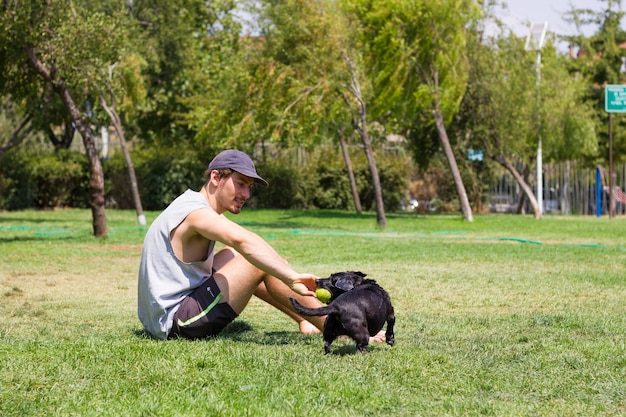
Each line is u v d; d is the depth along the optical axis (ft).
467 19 89.45
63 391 15.71
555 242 62.90
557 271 40.91
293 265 43.75
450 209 135.54
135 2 107.65
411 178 138.10
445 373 17.65
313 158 127.54
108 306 28.84
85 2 82.64
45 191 119.96
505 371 17.98
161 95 108.88
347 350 19.98
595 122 131.64
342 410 14.67
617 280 37.04
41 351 18.93
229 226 20.10
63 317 26.14
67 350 18.90
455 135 113.09
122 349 18.99
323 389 15.89
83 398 15.19
